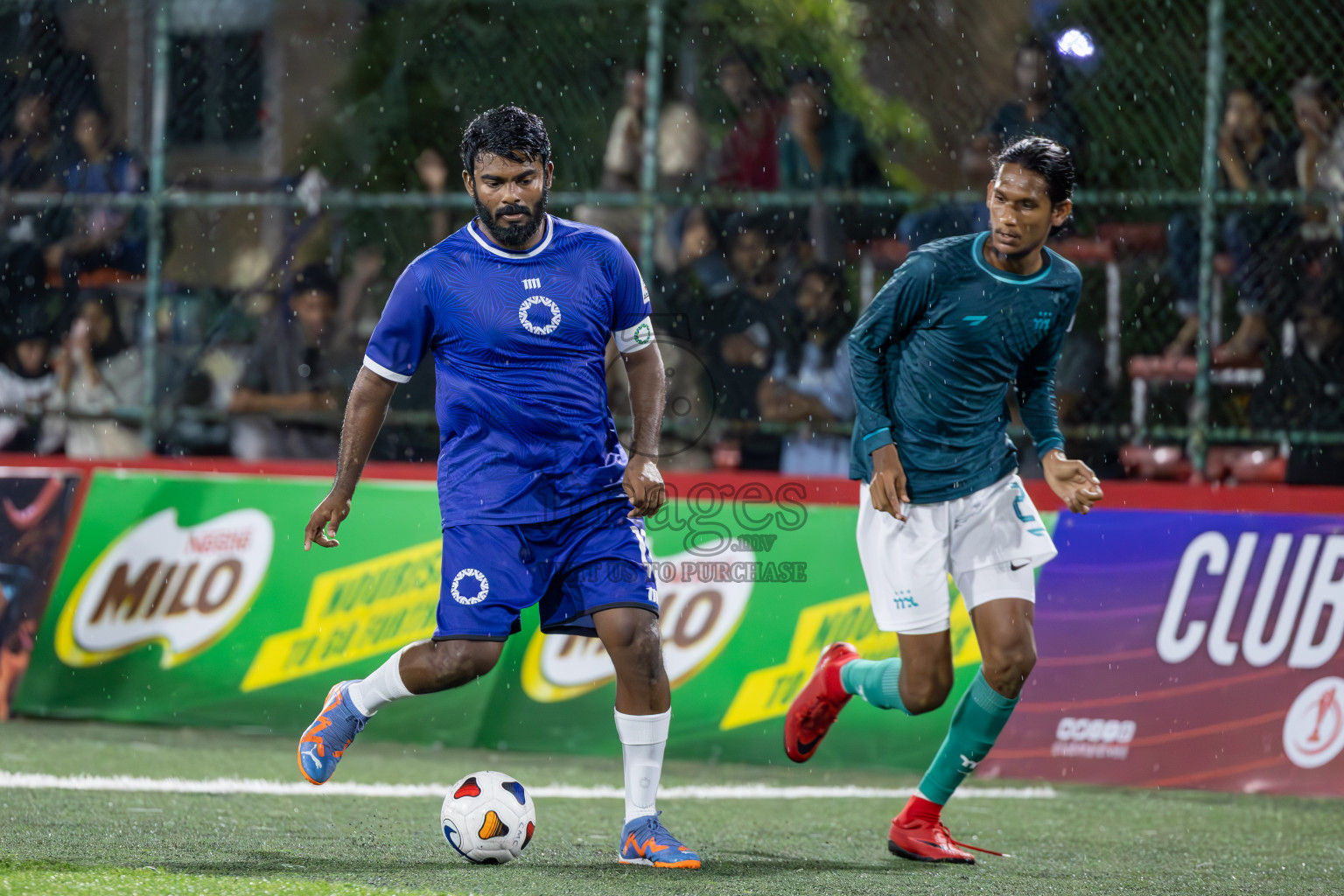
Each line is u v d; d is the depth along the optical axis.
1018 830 15.12
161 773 16.98
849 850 13.39
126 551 21.61
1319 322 22.58
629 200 23.62
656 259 24.22
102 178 26.42
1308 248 22.61
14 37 26.38
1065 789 18.27
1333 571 18.50
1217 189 22.48
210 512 21.52
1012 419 23.61
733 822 15.20
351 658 20.45
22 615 21.66
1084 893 11.42
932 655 13.01
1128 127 23.47
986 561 12.76
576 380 11.58
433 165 26.19
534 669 20.23
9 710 21.30
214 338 25.69
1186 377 23.30
